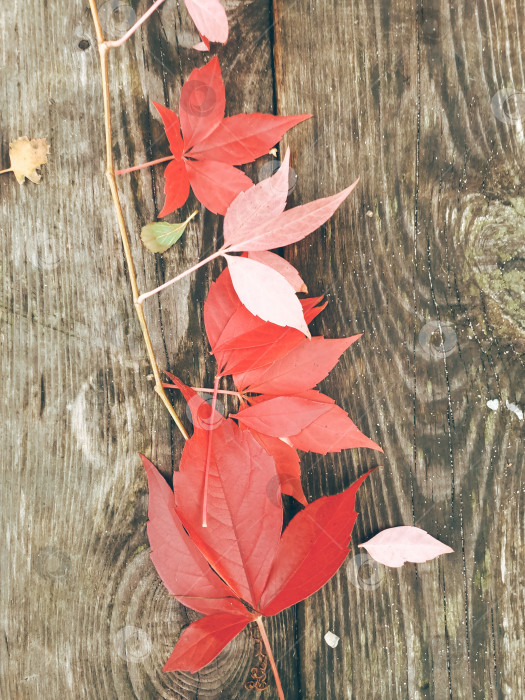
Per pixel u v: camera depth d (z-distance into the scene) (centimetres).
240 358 33
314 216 31
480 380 36
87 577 35
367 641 35
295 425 33
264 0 36
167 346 35
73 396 35
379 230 36
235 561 32
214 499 32
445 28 36
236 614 32
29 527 35
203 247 36
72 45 36
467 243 36
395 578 35
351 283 36
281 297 30
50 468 35
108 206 36
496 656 35
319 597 35
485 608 35
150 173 36
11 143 36
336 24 36
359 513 35
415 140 36
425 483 35
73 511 35
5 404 35
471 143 36
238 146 33
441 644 35
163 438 35
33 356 35
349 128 36
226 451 32
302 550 32
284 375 33
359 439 33
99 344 35
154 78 36
